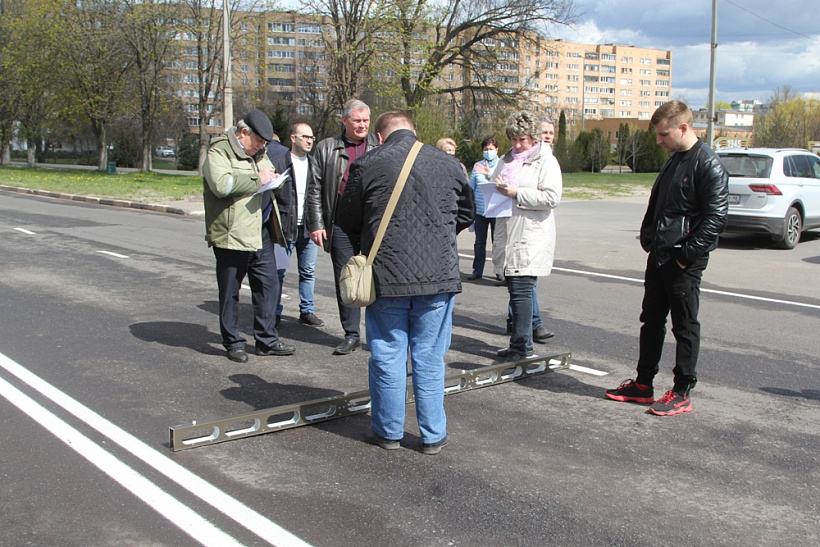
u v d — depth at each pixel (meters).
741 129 116.38
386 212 3.67
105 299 7.82
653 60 168.38
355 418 4.48
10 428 4.12
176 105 43.19
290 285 8.94
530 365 5.40
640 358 4.80
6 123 45.53
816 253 12.41
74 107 39.78
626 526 3.14
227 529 3.04
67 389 4.85
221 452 3.87
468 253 12.26
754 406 4.77
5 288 8.27
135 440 4.00
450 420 4.43
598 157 65.88
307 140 6.61
